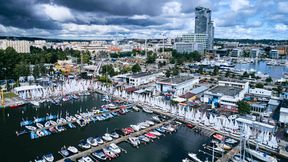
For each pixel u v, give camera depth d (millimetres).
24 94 169250
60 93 183750
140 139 109375
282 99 161000
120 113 146250
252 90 190125
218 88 179750
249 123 118312
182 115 138750
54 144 103625
